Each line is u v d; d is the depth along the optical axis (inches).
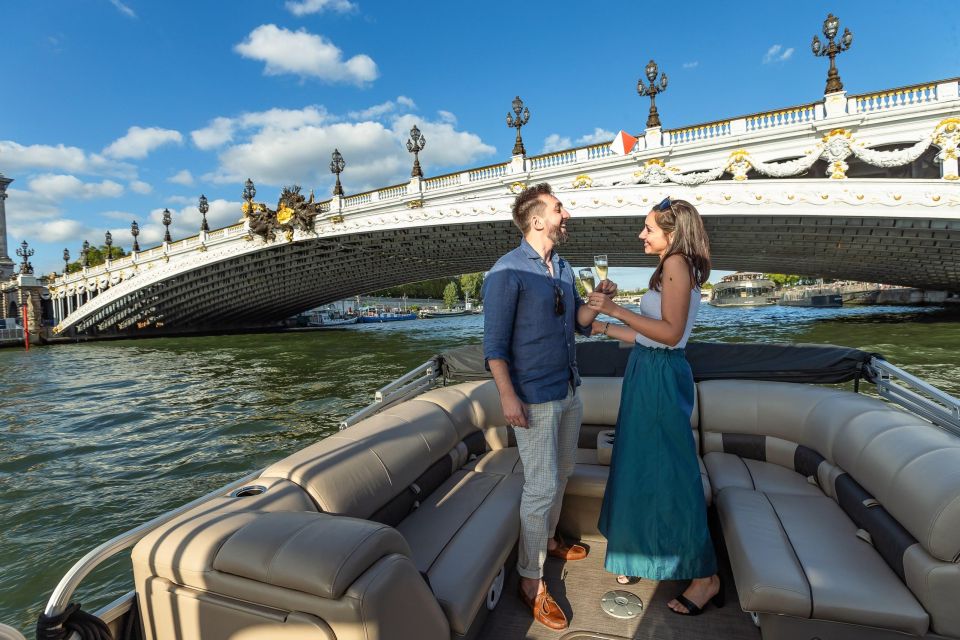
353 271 1477.6
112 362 982.4
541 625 75.0
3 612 180.7
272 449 361.4
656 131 732.0
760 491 87.8
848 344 737.6
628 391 75.9
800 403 99.9
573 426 81.4
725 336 929.5
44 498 287.0
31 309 1716.3
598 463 104.7
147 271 1331.2
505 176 850.8
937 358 591.5
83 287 1612.9
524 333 71.9
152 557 51.6
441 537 77.7
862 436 77.7
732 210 669.3
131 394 621.3
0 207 2180.1
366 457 79.0
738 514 76.5
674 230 70.3
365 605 42.4
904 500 61.7
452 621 61.2
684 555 72.2
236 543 48.6
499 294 70.2
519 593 78.5
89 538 233.1
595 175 781.9
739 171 673.6
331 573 43.2
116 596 178.2
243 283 1464.1
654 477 72.4
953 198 572.7
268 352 1067.3
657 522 72.3
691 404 74.7
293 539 47.8
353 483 72.7
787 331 991.0
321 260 1310.3
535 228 73.5
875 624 57.2
